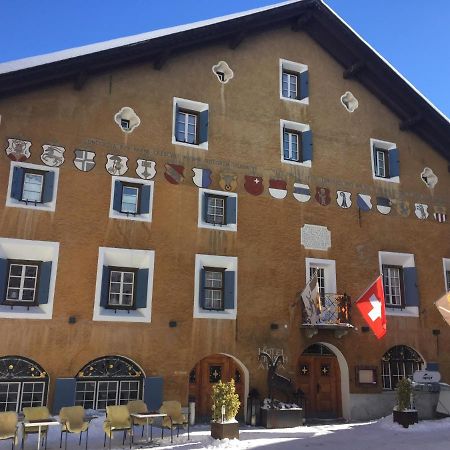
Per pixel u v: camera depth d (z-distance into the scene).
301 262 16.75
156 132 15.91
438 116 19.42
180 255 15.23
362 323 17.17
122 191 15.19
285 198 17.11
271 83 18.16
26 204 13.98
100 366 13.80
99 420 12.91
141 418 11.88
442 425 14.50
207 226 15.79
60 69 14.47
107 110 15.46
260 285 16.00
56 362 13.34
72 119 14.97
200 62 17.22
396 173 19.25
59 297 13.71
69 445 11.40
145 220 15.07
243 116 17.28
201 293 15.21
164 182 15.60
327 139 18.45
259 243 16.33
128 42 15.78
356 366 16.73
